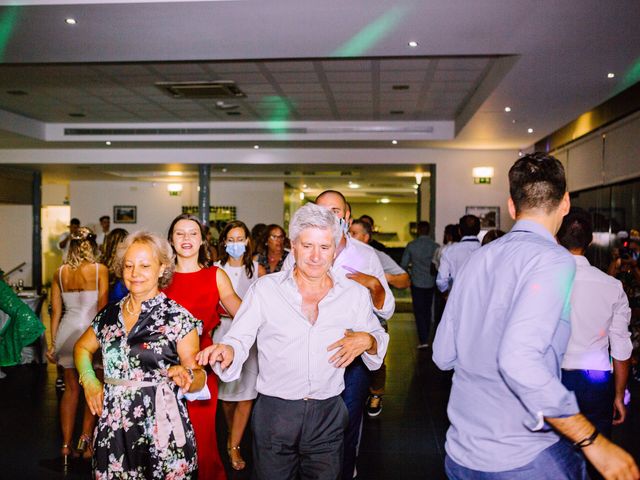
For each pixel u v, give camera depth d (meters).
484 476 1.68
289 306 2.21
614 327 2.52
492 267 1.76
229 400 3.80
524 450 1.64
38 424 4.69
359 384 2.95
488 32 5.30
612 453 1.47
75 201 17.59
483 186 11.99
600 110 8.05
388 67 7.40
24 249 14.56
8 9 4.99
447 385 6.08
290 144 11.76
